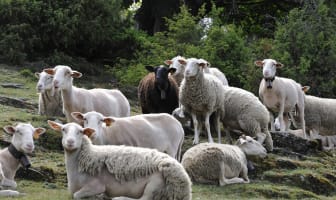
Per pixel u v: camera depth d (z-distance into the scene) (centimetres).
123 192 1098
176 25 2630
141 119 1349
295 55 2645
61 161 1426
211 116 1736
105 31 2638
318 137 2048
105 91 1647
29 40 2500
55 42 2556
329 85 2586
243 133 1711
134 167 1085
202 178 1427
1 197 1134
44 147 1490
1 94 1988
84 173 1121
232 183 1427
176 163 1074
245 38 3122
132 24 2792
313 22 2716
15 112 1734
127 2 3278
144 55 2608
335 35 2719
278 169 1566
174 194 1061
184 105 1673
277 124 1970
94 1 2608
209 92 1644
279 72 2525
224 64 2469
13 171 1223
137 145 1316
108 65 2611
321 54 2638
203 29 2686
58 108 1759
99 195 1124
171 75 1853
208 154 1420
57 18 2525
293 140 1759
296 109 1966
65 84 1531
